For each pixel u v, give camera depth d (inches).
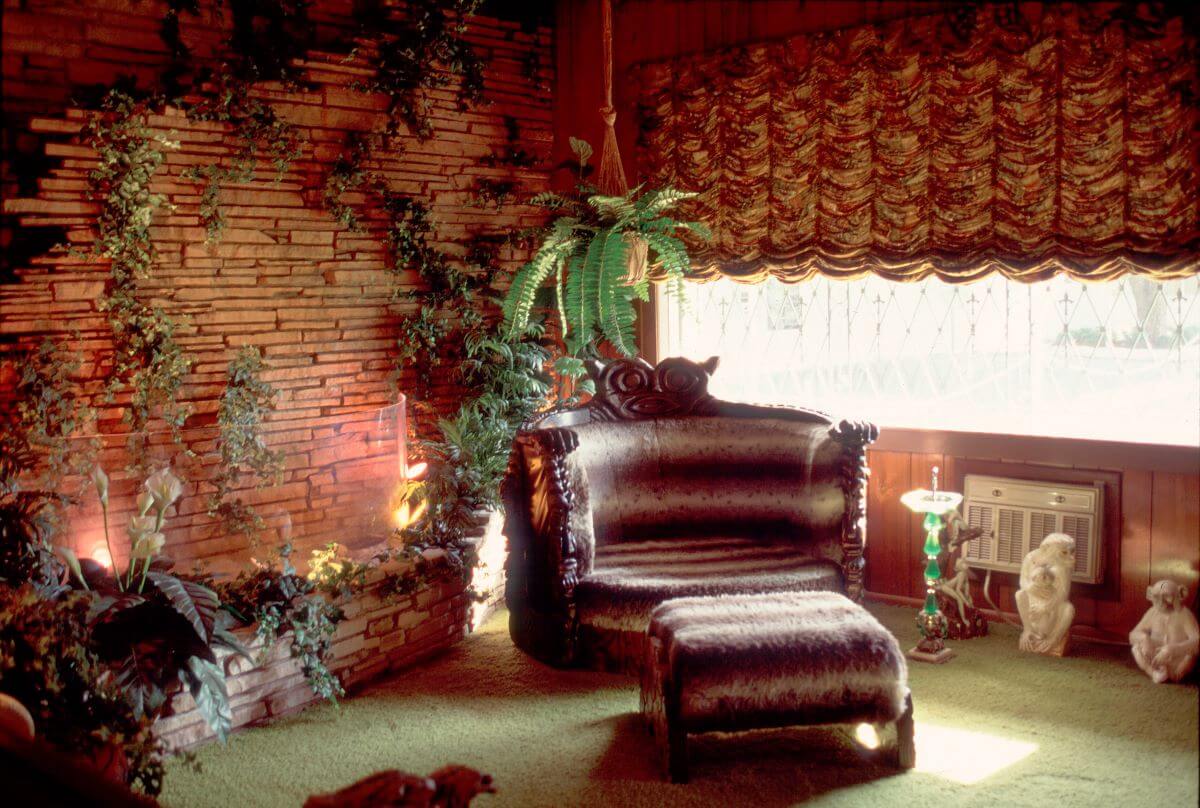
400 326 197.8
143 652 125.7
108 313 161.8
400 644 160.2
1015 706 143.6
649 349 208.5
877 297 187.3
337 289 187.8
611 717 142.0
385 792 74.5
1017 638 169.2
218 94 168.2
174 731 131.8
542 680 155.6
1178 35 146.9
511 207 211.0
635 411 178.2
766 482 169.5
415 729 139.9
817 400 195.3
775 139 183.8
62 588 129.6
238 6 171.5
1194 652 149.5
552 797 120.8
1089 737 133.6
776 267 186.4
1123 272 155.2
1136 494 162.9
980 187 165.2
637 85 199.0
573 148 190.1
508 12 208.1
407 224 193.9
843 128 176.2
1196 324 160.7
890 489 185.3
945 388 182.7
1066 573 160.9
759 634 123.6
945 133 166.9
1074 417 172.1
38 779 85.6
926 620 161.2
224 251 172.7
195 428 169.6
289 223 180.1
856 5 174.4
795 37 179.6
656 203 181.9
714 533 172.1
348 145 185.8
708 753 130.8
